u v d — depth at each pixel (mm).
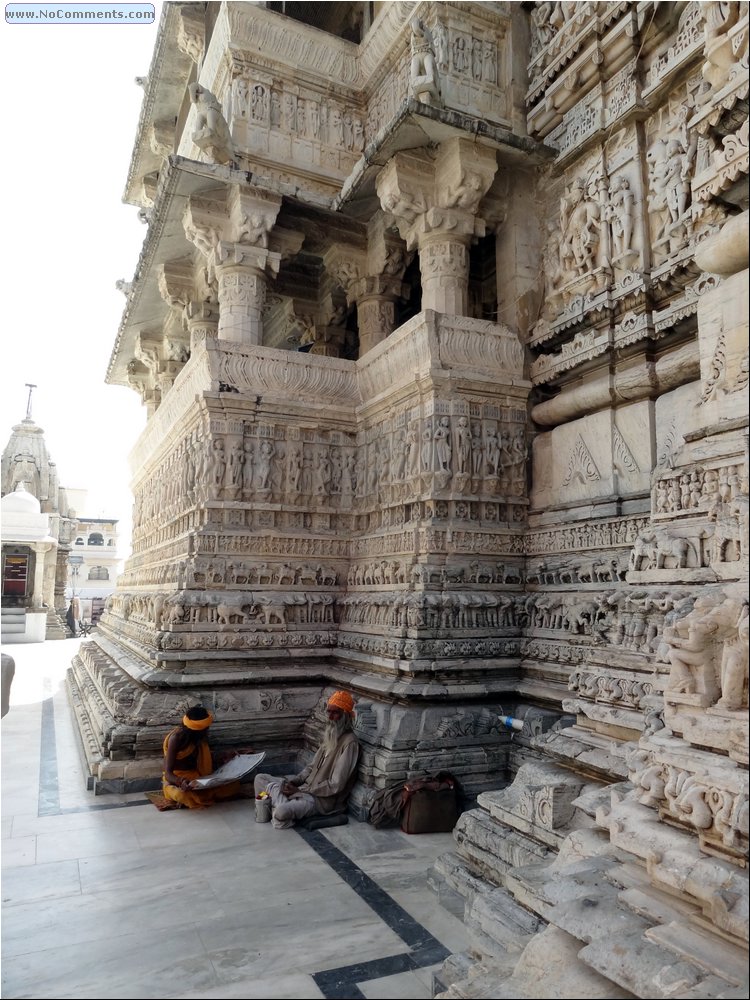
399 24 8844
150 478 11789
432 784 5289
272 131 9289
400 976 3238
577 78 7152
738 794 2266
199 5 11094
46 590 27188
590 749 4062
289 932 3662
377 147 7320
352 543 8242
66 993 3088
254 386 7969
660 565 4121
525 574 7023
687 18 6066
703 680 2660
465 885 3953
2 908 3957
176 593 7434
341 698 5805
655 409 6184
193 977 3225
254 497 7906
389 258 9234
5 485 31641
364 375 8320
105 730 6754
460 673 6199
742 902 2094
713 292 3064
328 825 5359
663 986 2014
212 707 6879
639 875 2629
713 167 3162
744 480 2742
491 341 7297
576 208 7254
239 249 8484
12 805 5945
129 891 4188
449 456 6961
